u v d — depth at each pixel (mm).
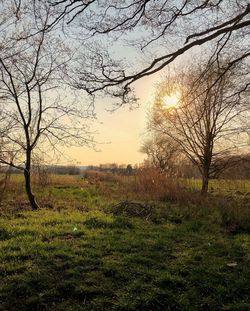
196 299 7980
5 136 17641
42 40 16688
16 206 18875
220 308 7707
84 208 18688
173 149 27016
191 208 18656
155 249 11195
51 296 7977
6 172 18594
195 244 12125
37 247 10734
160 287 8414
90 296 8023
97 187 29422
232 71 12414
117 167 37500
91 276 8844
